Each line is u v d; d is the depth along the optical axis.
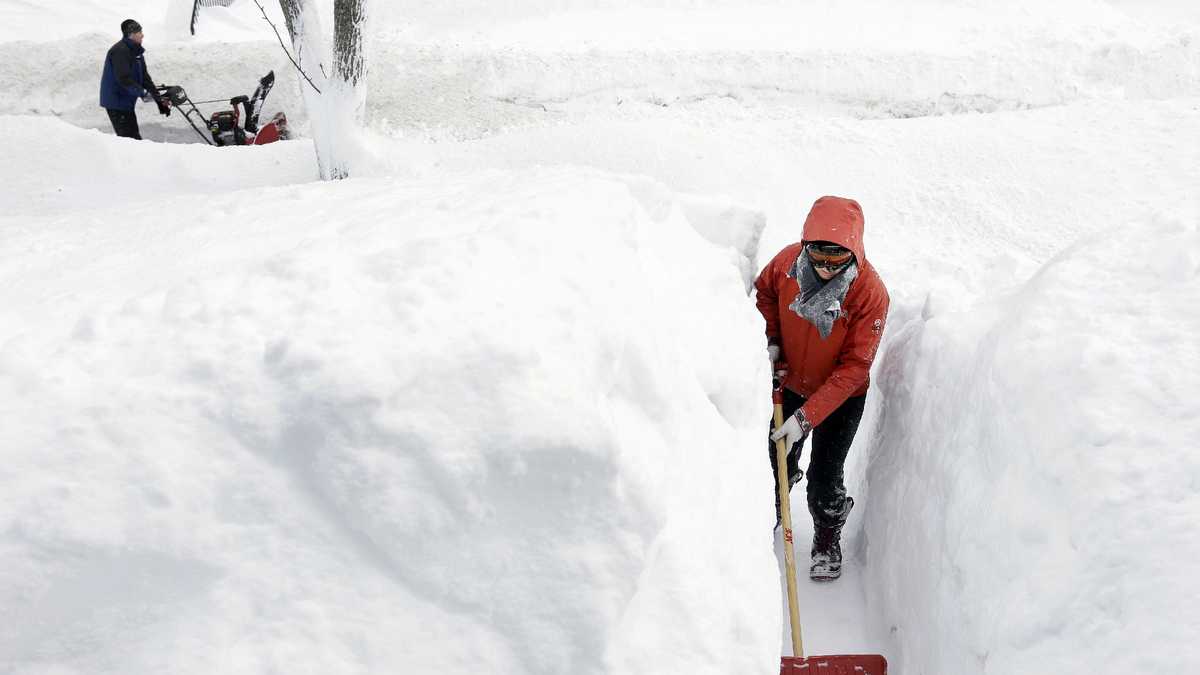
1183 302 2.48
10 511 1.40
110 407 1.51
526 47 11.52
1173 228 2.78
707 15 12.24
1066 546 2.13
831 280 3.29
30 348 1.64
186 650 1.41
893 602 3.19
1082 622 2.00
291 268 1.85
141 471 1.47
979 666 2.31
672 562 1.77
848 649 3.35
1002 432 2.51
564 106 10.54
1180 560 1.92
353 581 1.51
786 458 3.49
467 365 1.66
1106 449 2.17
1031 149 8.42
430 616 1.53
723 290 2.88
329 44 12.08
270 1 14.35
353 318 1.71
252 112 9.56
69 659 1.38
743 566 1.98
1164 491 2.04
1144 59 10.13
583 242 2.13
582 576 1.58
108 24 13.87
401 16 12.80
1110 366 2.34
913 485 3.17
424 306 1.75
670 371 2.08
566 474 1.62
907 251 7.23
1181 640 1.81
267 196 3.20
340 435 1.55
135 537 1.42
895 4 12.25
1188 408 2.17
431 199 2.72
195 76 11.11
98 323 1.69
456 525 1.55
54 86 10.98
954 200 7.88
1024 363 2.53
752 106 10.24
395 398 1.59
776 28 11.72
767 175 8.28
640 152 8.41
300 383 1.58
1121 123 8.76
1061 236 7.28
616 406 1.88
